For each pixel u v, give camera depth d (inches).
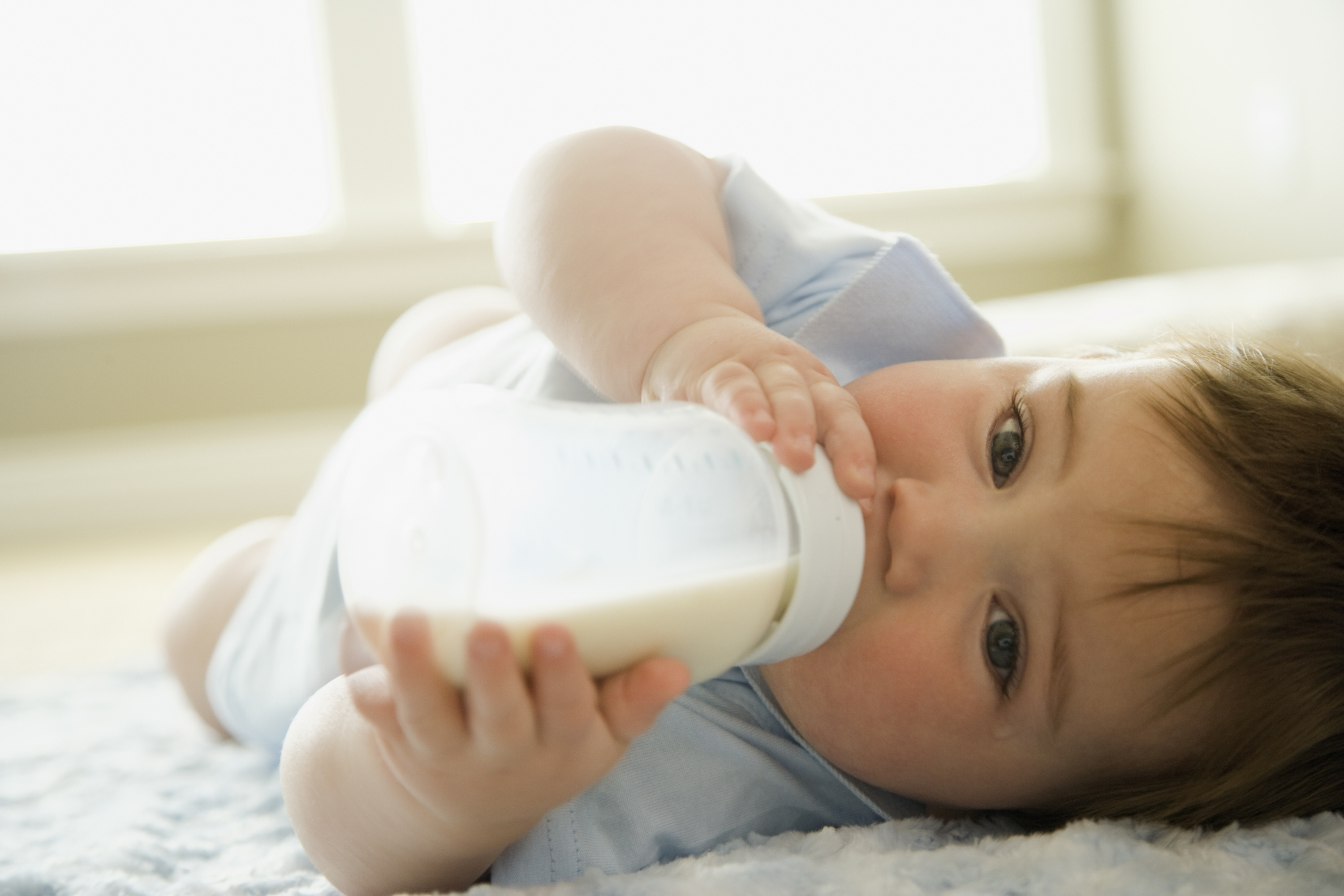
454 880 25.1
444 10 104.9
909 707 26.2
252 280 99.3
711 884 22.4
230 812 34.9
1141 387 27.3
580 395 33.5
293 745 26.4
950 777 27.5
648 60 108.1
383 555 19.3
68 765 39.9
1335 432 26.9
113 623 64.6
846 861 23.9
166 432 99.1
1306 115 82.4
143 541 91.4
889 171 111.0
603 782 26.9
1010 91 109.7
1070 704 26.0
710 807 27.7
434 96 105.2
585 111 107.7
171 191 103.1
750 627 21.0
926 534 25.5
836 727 27.4
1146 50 100.4
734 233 34.6
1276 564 25.6
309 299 100.3
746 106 109.5
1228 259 92.7
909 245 33.3
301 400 101.1
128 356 98.2
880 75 110.0
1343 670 26.0
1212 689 25.8
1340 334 52.6
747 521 21.1
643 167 31.8
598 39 107.3
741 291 28.3
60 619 66.0
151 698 49.4
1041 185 105.2
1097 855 23.7
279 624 39.9
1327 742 26.6
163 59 102.0
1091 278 107.4
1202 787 26.8
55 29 100.3
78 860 29.1
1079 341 51.6
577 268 29.3
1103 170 105.2
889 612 26.0
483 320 53.5
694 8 108.2
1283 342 36.1
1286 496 26.0
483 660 17.6
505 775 20.1
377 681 20.7
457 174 106.0
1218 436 26.4
